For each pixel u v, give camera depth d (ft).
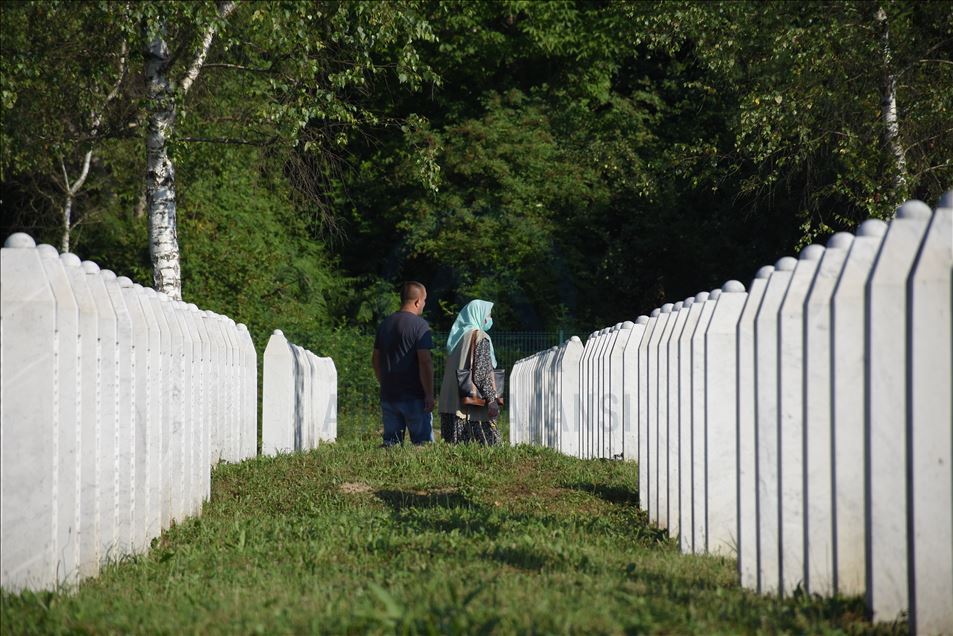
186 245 240.73
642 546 69.87
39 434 51.93
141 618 44.55
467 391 139.54
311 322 266.16
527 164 356.79
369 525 73.72
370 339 247.09
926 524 39.99
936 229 40.06
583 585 49.88
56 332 53.16
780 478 50.88
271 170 234.99
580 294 363.35
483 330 147.64
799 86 166.20
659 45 221.05
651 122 370.73
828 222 228.84
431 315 370.32
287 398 139.44
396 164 357.00
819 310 48.83
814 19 168.25
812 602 47.09
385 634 40.19
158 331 72.79
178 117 176.35
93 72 177.17
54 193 281.74
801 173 225.56
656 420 79.30
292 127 163.63
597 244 374.43
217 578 55.36
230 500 93.15
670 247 342.85
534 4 358.84
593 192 358.84
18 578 51.44
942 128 161.27
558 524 77.10
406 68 175.01
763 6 178.09
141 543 67.72
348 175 356.59
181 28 171.94
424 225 352.69
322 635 40.81
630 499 92.84
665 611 43.55
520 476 102.42
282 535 70.13
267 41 165.68
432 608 42.96
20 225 291.79
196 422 87.86
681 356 68.95
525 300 353.10
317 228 360.69
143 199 276.00
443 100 364.79
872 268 43.50
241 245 250.78
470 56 364.99
